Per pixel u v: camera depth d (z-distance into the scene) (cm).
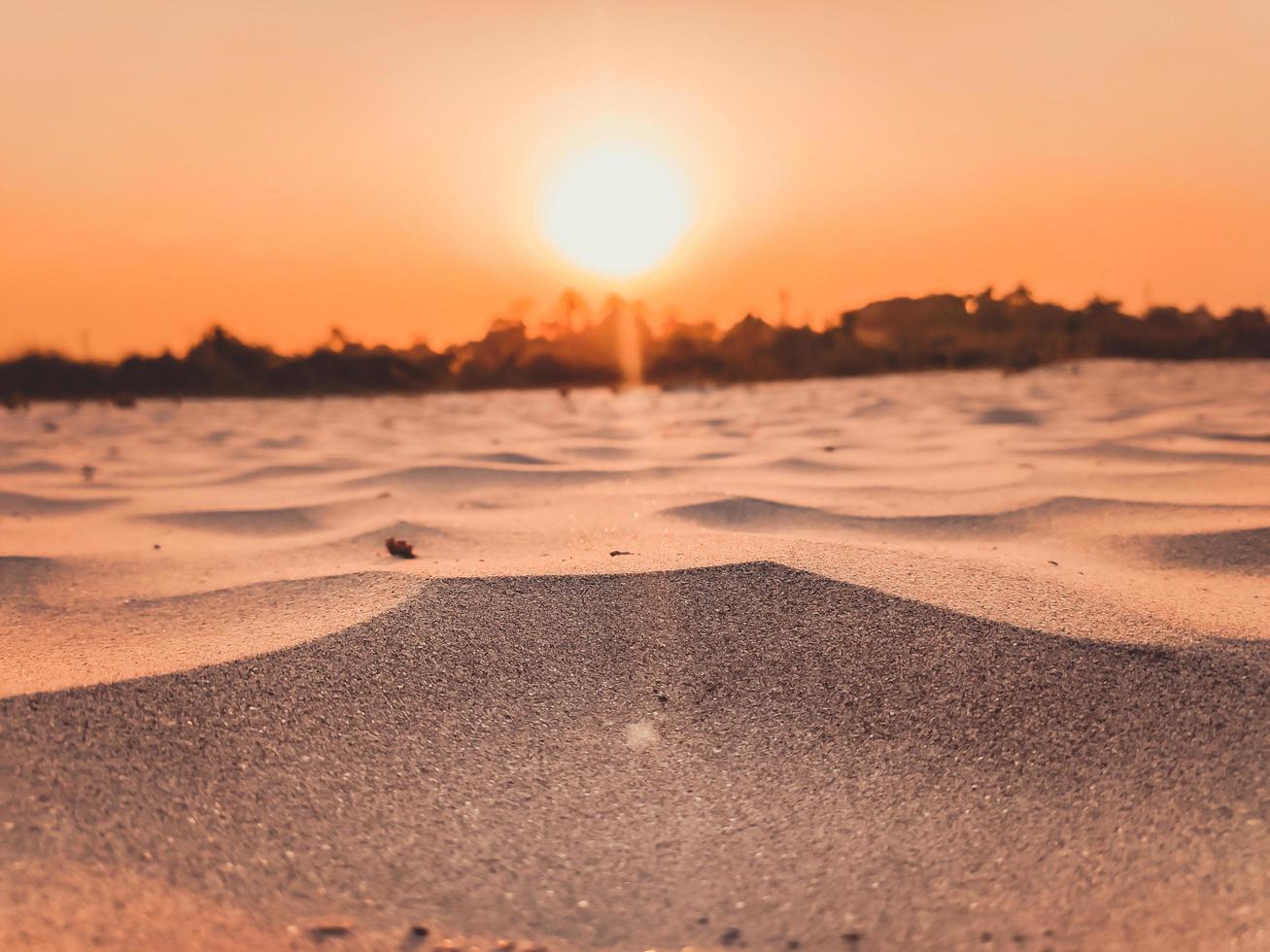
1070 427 71
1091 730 18
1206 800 16
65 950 12
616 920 14
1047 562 29
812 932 13
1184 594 26
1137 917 13
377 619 23
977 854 15
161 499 47
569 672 21
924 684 20
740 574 26
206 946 13
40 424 110
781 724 19
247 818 16
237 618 25
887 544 32
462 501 45
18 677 21
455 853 15
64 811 16
